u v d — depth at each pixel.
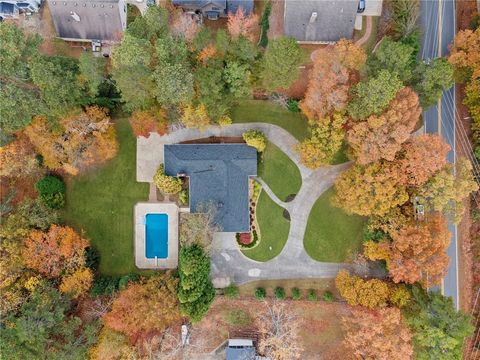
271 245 50.94
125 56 38.75
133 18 50.06
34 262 45.41
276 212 50.84
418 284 46.31
